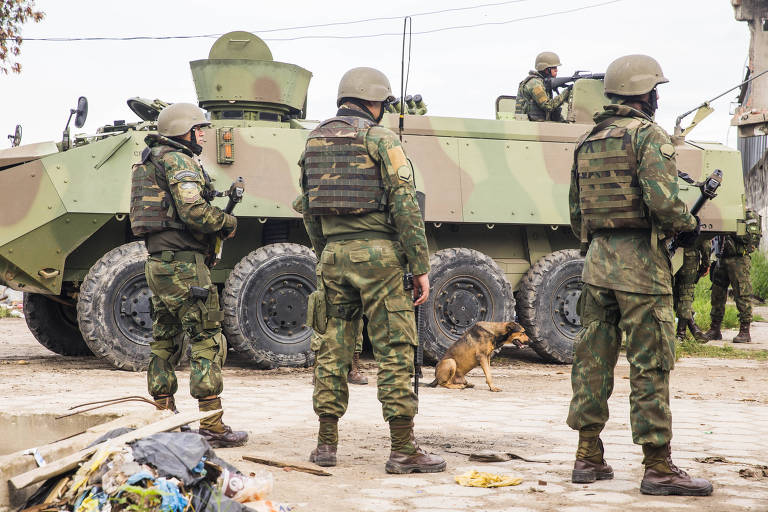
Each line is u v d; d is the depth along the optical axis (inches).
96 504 191.3
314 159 304.0
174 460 207.2
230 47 692.7
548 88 773.9
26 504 203.2
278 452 333.4
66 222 603.8
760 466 322.3
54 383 538.0
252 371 639.8
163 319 355.6
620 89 299.4
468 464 320.5
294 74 702.5
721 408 482.9
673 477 277.0
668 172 279.3
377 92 311.6
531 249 753.6
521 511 251.4
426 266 299.1
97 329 601.0
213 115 702.5
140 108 708.0
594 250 295.1
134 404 359.3
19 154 605.9
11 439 274.4
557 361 734.5
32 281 611.5
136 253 613.6
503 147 718.5
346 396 314.7
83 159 608.7
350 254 299.1
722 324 1149.7
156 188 343.9
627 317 283.4
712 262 974.4
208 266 359.3
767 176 2068.2
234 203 360.2
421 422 420.5
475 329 560.7
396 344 299.9
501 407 475.2
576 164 316.5
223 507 203.0
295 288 651.5
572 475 292.8
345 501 258.4
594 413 292.8
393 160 295.1
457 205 698.2
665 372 281.4
